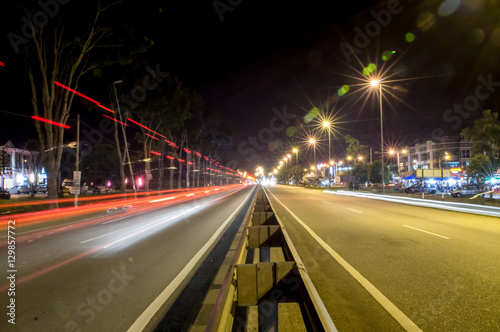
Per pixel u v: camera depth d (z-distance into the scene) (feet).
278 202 88.63
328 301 15.72
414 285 17.99
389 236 34.24
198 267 23.71
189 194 171.42
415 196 110.22
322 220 48.62
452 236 33.96
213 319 8.11
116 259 26.22
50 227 47.67
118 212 73.10
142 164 252.62
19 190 160.56
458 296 16.19
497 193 104.99
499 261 23.18
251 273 12.08
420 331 12.49
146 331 13.64
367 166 201.87
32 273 22.12
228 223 49.83
